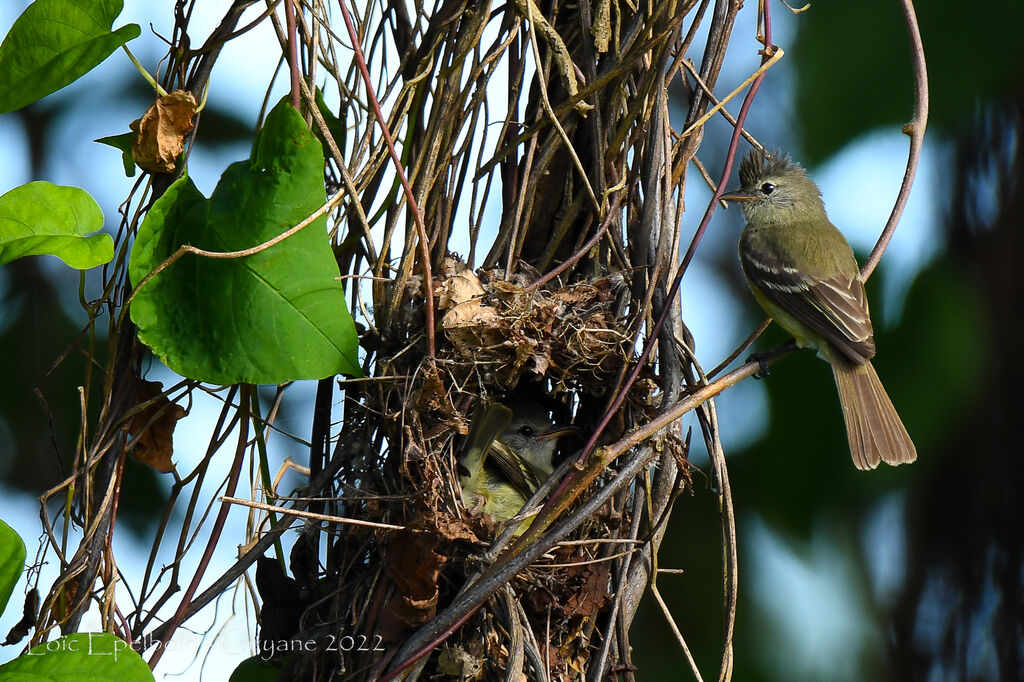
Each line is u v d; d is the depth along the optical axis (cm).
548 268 687
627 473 591
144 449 621
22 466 869
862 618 896
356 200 605
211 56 617
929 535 941
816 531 863
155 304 574
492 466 721
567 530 571
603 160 666
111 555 599
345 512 627
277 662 647
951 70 799
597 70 671
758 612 862
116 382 611
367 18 645
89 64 604
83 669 538
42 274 889
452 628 565
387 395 623
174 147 607
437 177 641
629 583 638
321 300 571
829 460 848
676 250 648
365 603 598
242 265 572
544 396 748
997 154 923
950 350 850
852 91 808
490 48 644
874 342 831
